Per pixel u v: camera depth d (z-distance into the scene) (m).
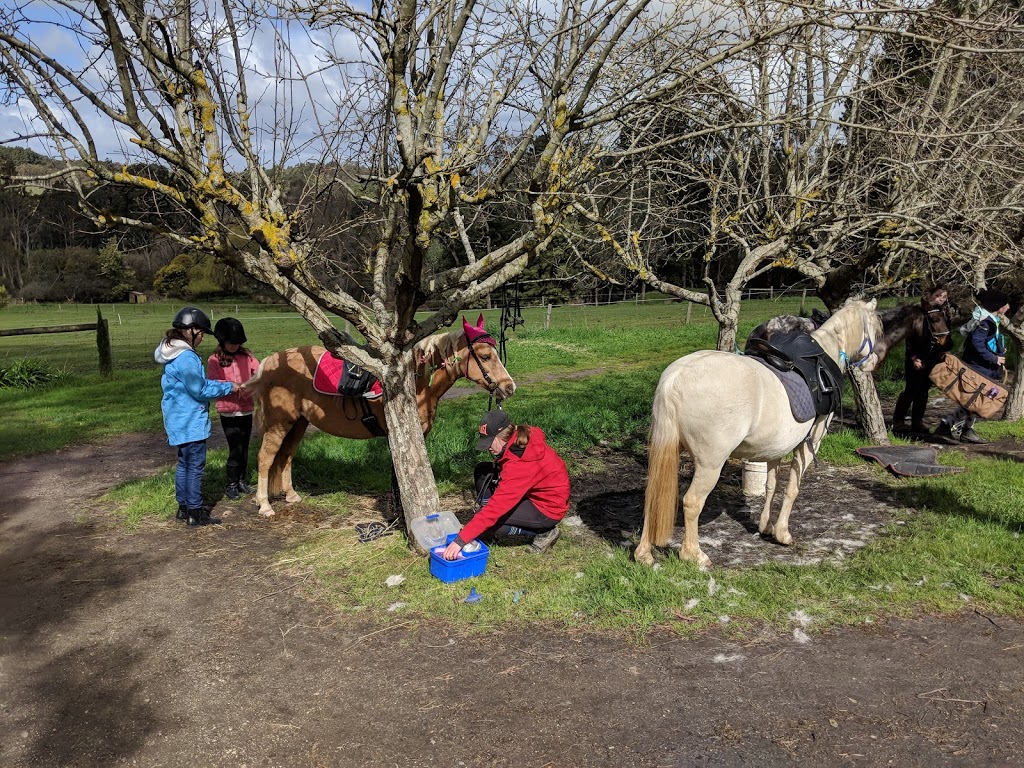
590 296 34.72
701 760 2.96
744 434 4.58
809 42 4.80
